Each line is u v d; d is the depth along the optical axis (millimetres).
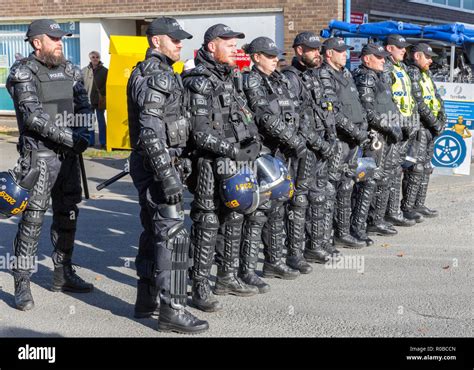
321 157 6652
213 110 5289
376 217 8164
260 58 6078
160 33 4914
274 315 5422
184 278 4980
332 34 12398
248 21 16328
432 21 19359
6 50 19484
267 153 5824
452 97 11594
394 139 7816
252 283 5992
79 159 6012
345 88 7035
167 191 4688
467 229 8477
